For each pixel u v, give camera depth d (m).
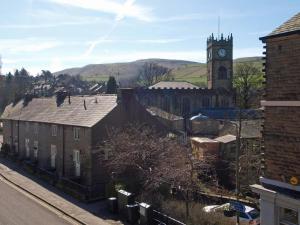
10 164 53.03
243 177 38.84
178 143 38.88
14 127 59.19
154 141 37.06
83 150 39.84
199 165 35.28
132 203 29.97
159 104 88.25
